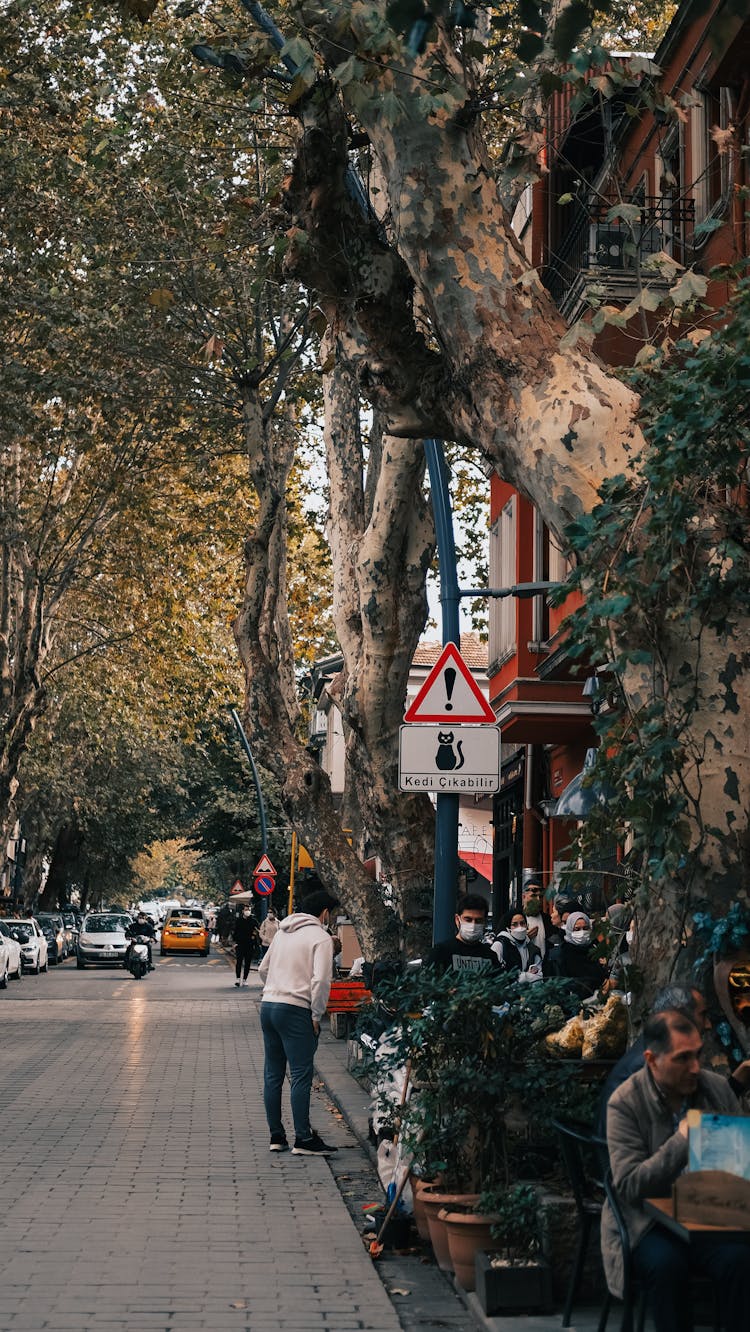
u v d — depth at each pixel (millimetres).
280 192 10211
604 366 8008
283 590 22188
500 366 8016
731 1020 7199
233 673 45594
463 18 5820
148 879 109312
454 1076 7840
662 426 6527
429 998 8234
